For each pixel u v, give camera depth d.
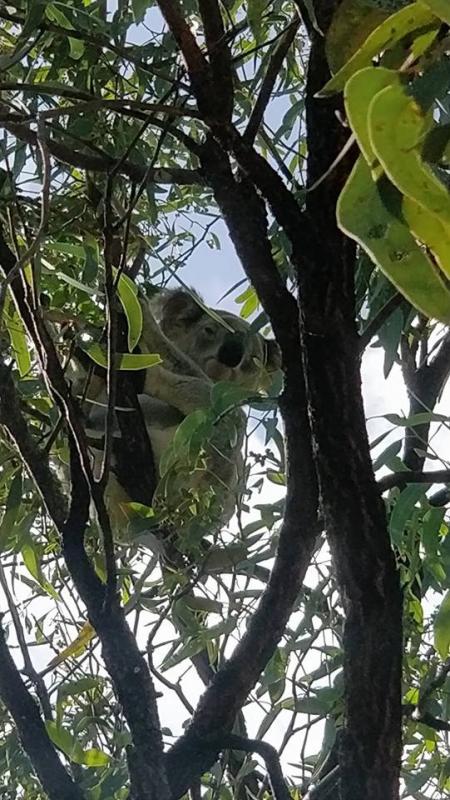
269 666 2.30
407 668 2.23
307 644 2.28
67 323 1.98
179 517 2.31
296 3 1.29
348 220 0.78
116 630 1.58
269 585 1.70
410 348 2.44
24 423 1.71
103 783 1.86
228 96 1.43
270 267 1.57
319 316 1.37
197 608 2.36
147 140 2.66
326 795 1.68
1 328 1.69
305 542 1.69
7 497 2.31
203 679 2.54
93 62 2.15
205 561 2.19
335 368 1.36
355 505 1.36
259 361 3.37
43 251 2.33
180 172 1.77
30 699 1.71
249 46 2.32
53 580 2.71
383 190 0.77
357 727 1.36
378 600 1.36
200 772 1.60
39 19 1.60
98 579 1.62
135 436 2.63
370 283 1.99
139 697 1.55
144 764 1.52
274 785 1.59
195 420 1.99
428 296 0.77
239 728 2.33
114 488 2.61
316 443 1.37
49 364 1.57
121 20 2.08
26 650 1.94
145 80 2.24
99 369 2.67
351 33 1.05
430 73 0.75
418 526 2.05
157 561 2.25
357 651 1.36
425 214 0.76
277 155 1.77
